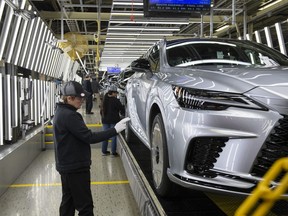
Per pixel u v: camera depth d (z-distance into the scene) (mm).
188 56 3926
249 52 4074
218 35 16125
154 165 3477
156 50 4391
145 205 3318
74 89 3613
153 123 3506
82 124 3553
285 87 2500
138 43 17234
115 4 9641
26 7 8242
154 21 11438
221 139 2582
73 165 3570
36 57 10672
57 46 12758
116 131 3672
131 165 4805
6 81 6934
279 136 2375
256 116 2449
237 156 2502
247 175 2469
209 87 2725
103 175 6727
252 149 2447
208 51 4020
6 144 6941
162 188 3195
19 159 6688
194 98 2738
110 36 15086
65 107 3641
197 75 3047
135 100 4992
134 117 5152
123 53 21500
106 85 19219
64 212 3846
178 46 4102
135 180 4168
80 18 13633
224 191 2541
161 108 3158
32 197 5371
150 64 4410
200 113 2645
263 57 3996
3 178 5547
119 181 6293
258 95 2500
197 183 2652
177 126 2791
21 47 8078
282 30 10203
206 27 15555
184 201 3266
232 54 3994
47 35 11938
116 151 8578
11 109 7285
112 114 8383
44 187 5914
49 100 12422
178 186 3127
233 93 2596
